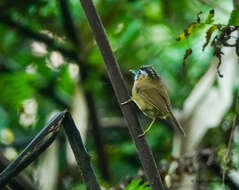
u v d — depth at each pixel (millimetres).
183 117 9562
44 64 13758
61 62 13719
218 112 9500
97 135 11891
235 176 9656
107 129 14445
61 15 12250
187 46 11648
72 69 13656
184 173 9156
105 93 13742
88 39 12484
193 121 9461
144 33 12875
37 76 13734
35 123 14203
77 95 11828
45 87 13781
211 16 6141
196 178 9180
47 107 14148
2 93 13602
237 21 6078
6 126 14094
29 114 14164
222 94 9695
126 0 12938
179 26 12961
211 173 9602
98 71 12156
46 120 14055
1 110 14109
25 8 12617
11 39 13852
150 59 12719
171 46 12641
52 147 10109
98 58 12133
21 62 13914
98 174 12781
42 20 12719
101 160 11984
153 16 13133
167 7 13062
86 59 12148
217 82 9820
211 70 10039
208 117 9500
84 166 5395
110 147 13719
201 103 9641
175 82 12672
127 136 14422
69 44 12484
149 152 5609
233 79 9812
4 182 5145
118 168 13578
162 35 12820
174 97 12594
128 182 9297
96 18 5648
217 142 10305
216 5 11516
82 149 5395
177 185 9117
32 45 13891
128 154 13758
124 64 12680
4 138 14070
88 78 11969
